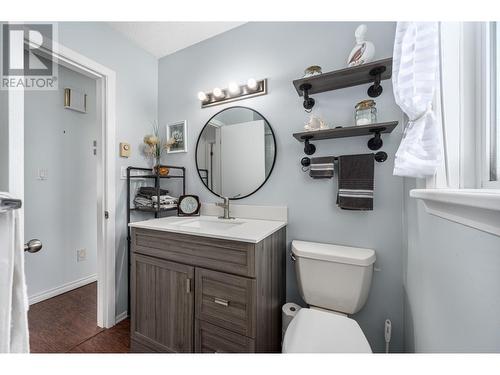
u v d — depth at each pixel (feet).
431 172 2.14
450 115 2.02
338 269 3.67
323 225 4.47
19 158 1.98
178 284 3.92
